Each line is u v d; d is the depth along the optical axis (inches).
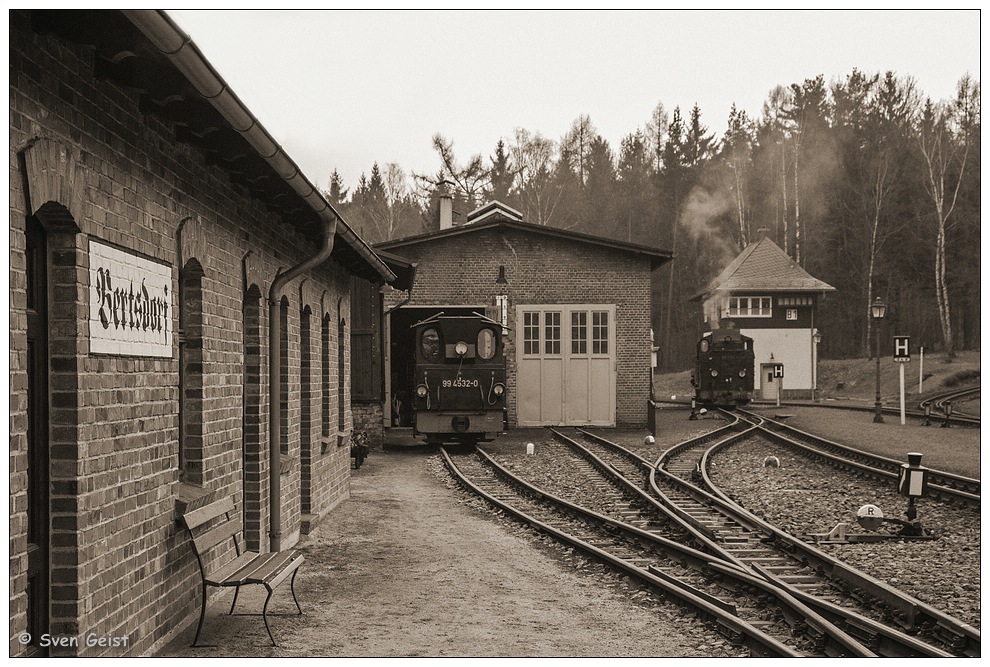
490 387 959.0
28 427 187.8
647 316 1230.9
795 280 2156.7
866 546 448.5
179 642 260.4
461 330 960.9
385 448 982.4
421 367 956.0
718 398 1573.6
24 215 173.6
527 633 290.0
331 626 291.7
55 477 193.5
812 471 752.3
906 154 2345.0
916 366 1950.1
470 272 1226.6
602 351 1229.7
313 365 499.5
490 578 371.6
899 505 577.3
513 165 2733.8
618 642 280.7
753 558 420.8
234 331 322.7
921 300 2314.2
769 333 2132.1
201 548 262.8
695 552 392.5
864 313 2386.8
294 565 302.4
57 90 185.6
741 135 2849.4
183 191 265.3
